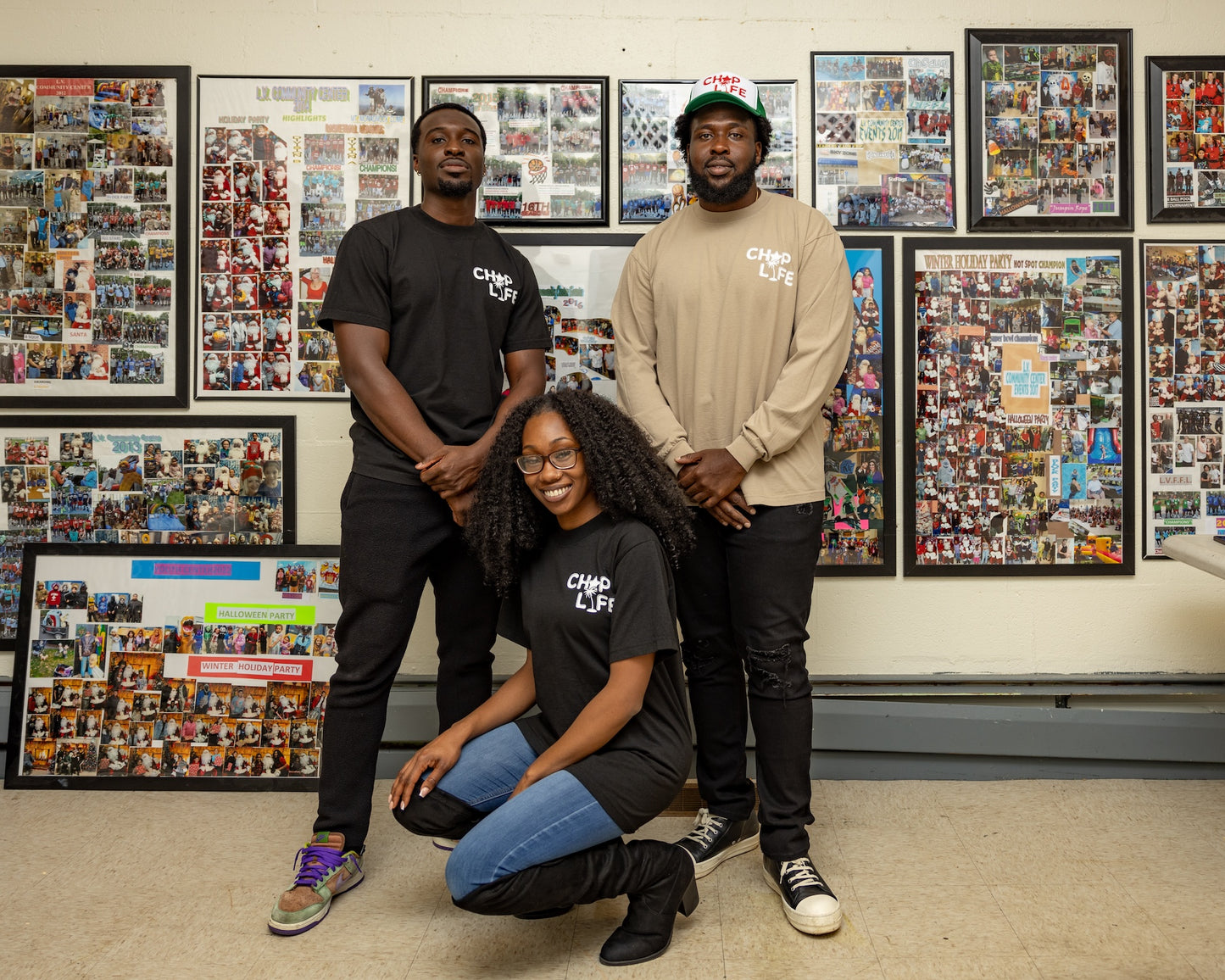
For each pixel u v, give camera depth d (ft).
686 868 5.00
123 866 5.90
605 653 4.82
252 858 6.03
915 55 7.45
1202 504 7.54
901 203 7.47
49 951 4.92
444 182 5.91
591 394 4.98
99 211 7.47
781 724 5.55
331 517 7.58
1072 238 7.46
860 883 5.69
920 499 7.54
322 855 5.48
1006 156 7.46
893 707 7.45
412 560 5.77
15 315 7.51
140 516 7.57
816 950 4.96
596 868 4.58
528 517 4.98
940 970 4.76
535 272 7.47
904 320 7.48
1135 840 6.23
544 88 7.43
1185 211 7.47
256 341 7.51
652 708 4.82
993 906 5.39
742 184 5.81
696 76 7.49
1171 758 7.33
